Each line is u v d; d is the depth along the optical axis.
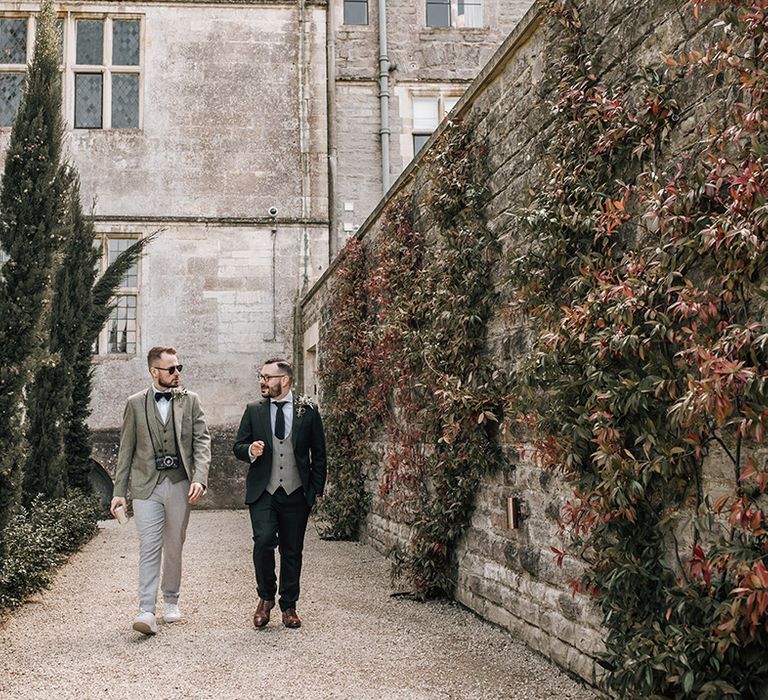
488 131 5.41
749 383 2.59
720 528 2.99
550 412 3.81
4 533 5.78
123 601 6.12
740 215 2.70
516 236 4.89
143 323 14.43
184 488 5.40
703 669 2.82
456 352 5.43
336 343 9.41
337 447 9.51
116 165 14.70
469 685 3.94
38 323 5.95
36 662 4.46
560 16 4.21
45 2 6.49
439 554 5.86
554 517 4.34
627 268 3.35
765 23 2.69
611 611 3.51
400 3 16.45
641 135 3.52
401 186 7.21
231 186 14.89
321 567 7.42
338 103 16.08
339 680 4.06
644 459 3.34
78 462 10.70
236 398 14.47
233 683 4.04
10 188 6.04
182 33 15.09
